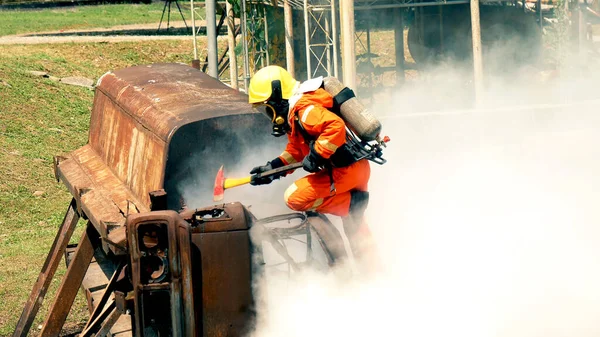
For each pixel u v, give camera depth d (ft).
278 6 89.25
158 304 20.31
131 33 154.40
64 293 27.91
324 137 19.10
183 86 28.73
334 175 19.98
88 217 26.45
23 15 179.32
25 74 102.53
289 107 19.79
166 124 24.30
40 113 90.02
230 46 94.94
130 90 29.78
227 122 24.04
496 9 103.45
